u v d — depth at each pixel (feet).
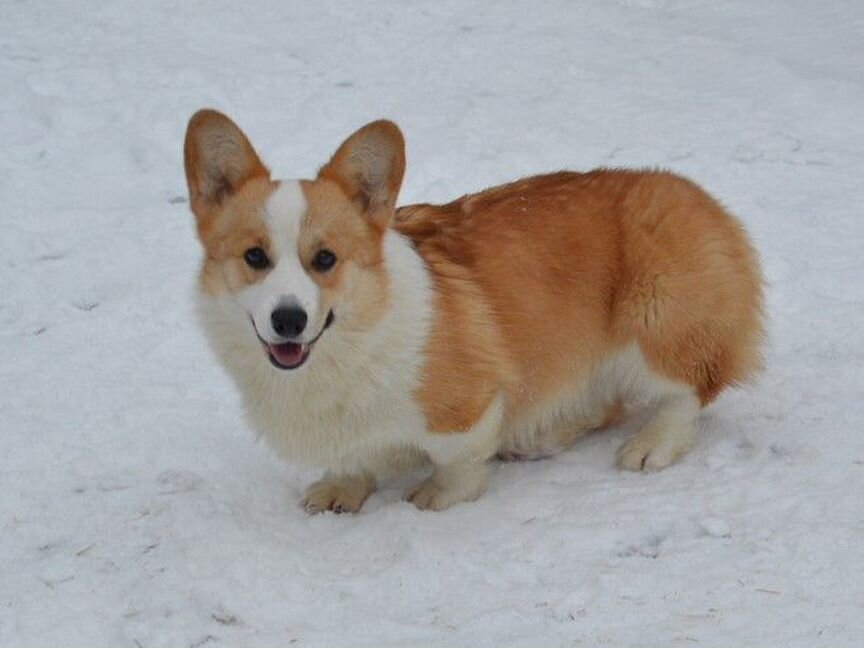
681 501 9.01
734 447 9.43
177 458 9.51
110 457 9.51
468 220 9.30
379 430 8.97
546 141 12.71
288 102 13.94
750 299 9.52
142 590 8.63
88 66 14.42
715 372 9.47
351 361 8.77
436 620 8.41
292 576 8.68
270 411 8.94
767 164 12.20
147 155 12.46
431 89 14.39
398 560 8.74
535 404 9.42
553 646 8.23
